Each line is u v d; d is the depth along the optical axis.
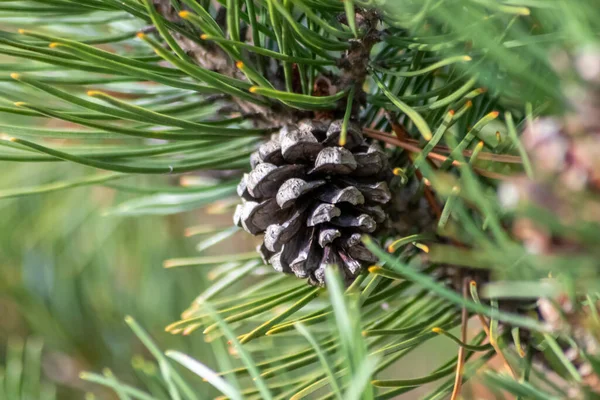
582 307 0.26
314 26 0.30
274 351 0.34
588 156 0.22
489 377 0.25
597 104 0.23
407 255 0.31
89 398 0.31
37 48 0.28
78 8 0.32
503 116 0.30
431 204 0.30
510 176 0.27
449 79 0.29
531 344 0.29
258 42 0.28
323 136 0.29
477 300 0.27
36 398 0.37
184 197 0.35
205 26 0.27
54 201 0.51
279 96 0.27
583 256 0.23
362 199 0.28
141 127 0.32
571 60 0.24
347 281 0.29
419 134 0.31
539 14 0.25
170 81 0.28
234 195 0.34
